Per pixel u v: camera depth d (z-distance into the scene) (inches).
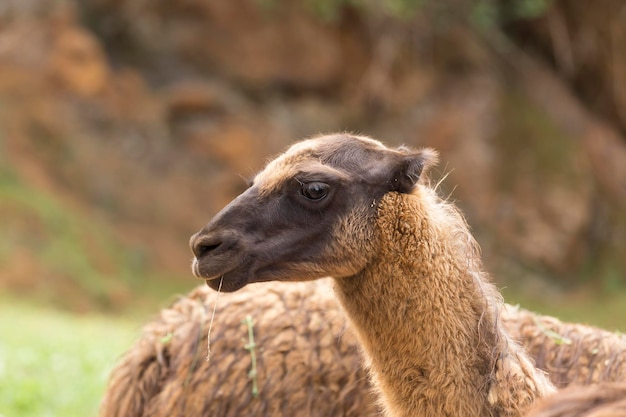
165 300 2126.0
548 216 2500.0
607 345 539.2
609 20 2773.1
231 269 475.2
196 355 552.4
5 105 2298.2
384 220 471.5
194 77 2496.3
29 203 2103.8
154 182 2386.8
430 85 2615.7
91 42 2422.5
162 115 2450.8
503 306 508.4
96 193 2320.4
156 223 2340.1
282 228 477.7
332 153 487.2
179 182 2405.3
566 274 2487.7
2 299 1815.9
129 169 2379.4
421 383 466.6
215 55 2511.1
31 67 2354.8
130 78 2464.3
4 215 2043.6
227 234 474.9
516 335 541.3
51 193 2230.6
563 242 2493.8
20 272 1946.4
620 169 2684.5
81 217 2223.2
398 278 467.8
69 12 2416.3
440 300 464.1
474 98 2603.3
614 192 2640.3
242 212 479.2
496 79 2677.2
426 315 463.8
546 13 2783.0
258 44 2522.1
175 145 2445.9
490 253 2429.9
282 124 2508.6
